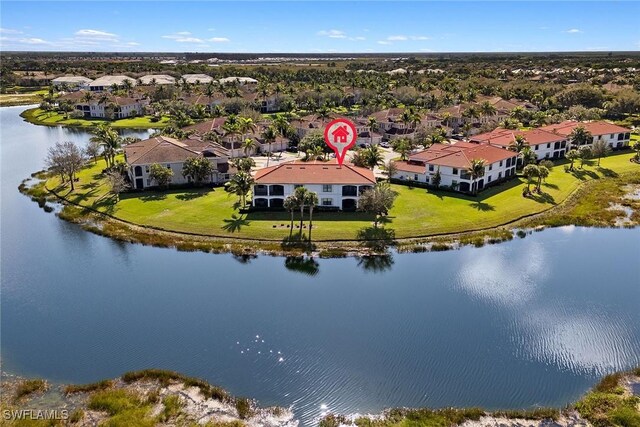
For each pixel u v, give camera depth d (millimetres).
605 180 99125
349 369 40906
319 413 36031
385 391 38344
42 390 38094
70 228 73688
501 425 34812
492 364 41594
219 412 35906
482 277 58125
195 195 86812
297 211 78812
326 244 67312
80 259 63031
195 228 71938
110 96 191250
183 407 36219
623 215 79312
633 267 61062
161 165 90312
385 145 136375
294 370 40844
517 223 75875
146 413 35344
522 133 119750
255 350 43625
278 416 35688
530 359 42344
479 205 82312
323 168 82375
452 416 35469
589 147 112875
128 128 164500
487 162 91062
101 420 34750
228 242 67688
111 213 78500
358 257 63781
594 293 54156
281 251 65000
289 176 80000
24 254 64312
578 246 67812
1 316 49156
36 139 142375
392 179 97125
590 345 44375
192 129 137375
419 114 152125
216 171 93500
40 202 85125
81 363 41625
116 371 40656
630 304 51719
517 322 48156
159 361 41969
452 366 41344
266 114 191000
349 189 79062
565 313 49906
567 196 88812
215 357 42594
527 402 37188
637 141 126562
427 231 71250
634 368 40844
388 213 77875
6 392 37875
